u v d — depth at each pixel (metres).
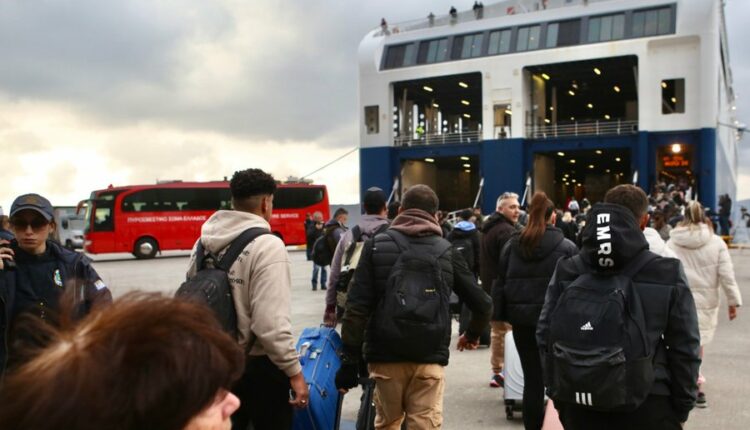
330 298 5.31
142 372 0.81
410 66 42.97
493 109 40.47
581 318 2.85
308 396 3.33
